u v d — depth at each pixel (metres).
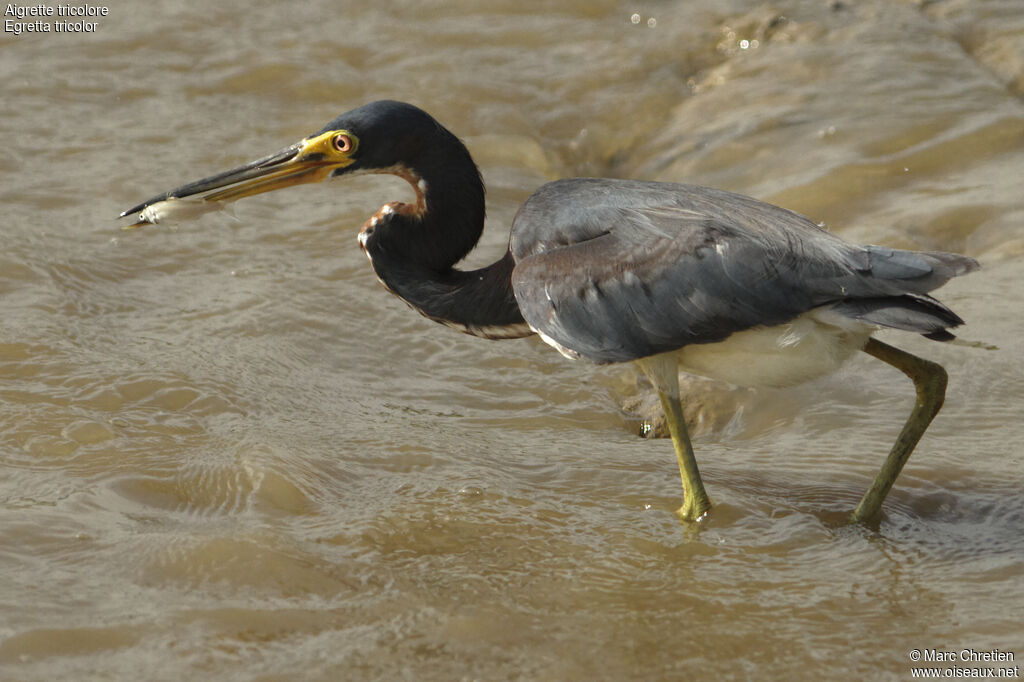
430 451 10.98
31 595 8.38
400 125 10.41
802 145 17.09
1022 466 10.72
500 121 18.62
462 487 10.33
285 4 21.86
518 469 10.84
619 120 18.70
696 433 12.02
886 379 12.31
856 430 11.54
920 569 9.23
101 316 13.28
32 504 9.64
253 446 10.70
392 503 10.05
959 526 9.92
